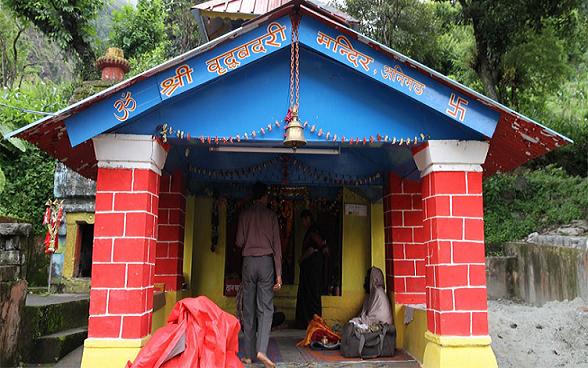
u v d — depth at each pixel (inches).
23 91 563.8
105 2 727.1
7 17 903.1
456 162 187.5
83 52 617.9
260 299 212.2
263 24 174.4
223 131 179.8
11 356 206.1
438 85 178.5
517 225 494.6
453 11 650.2
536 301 379.9
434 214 186.2
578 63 732.7
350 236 298.0
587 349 247.0
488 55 628.7
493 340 258.8
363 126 184.7
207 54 171.9
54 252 347.3
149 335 179.6
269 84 182.9
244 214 221.5
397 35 634.2
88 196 375.2
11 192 425.4
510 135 189.3
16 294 210.5
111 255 173.8
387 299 246.5
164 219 259.6
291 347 249.0
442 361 174.6
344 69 185.2
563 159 618.2
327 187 307.0
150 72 166.9
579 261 323.0
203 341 156.9
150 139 178.7
